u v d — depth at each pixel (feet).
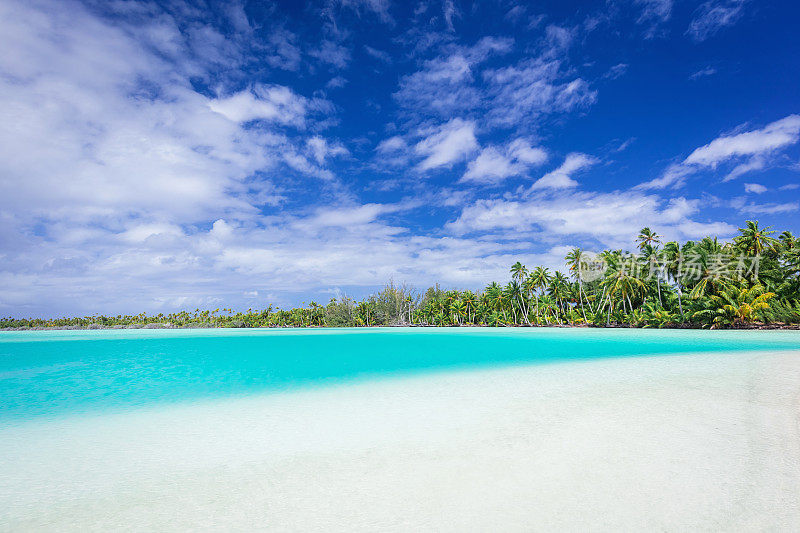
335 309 411.34
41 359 92.07
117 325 483.92
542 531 12.68
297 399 37.86
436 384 43.86
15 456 22.62
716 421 24.52
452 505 14.69
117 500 16.57
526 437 22.40
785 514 13.41
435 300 381.60
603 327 217.77
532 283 276.00
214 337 193.26
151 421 30.66
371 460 19.88
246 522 14.19
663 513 13.62
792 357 59.26
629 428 23.40
